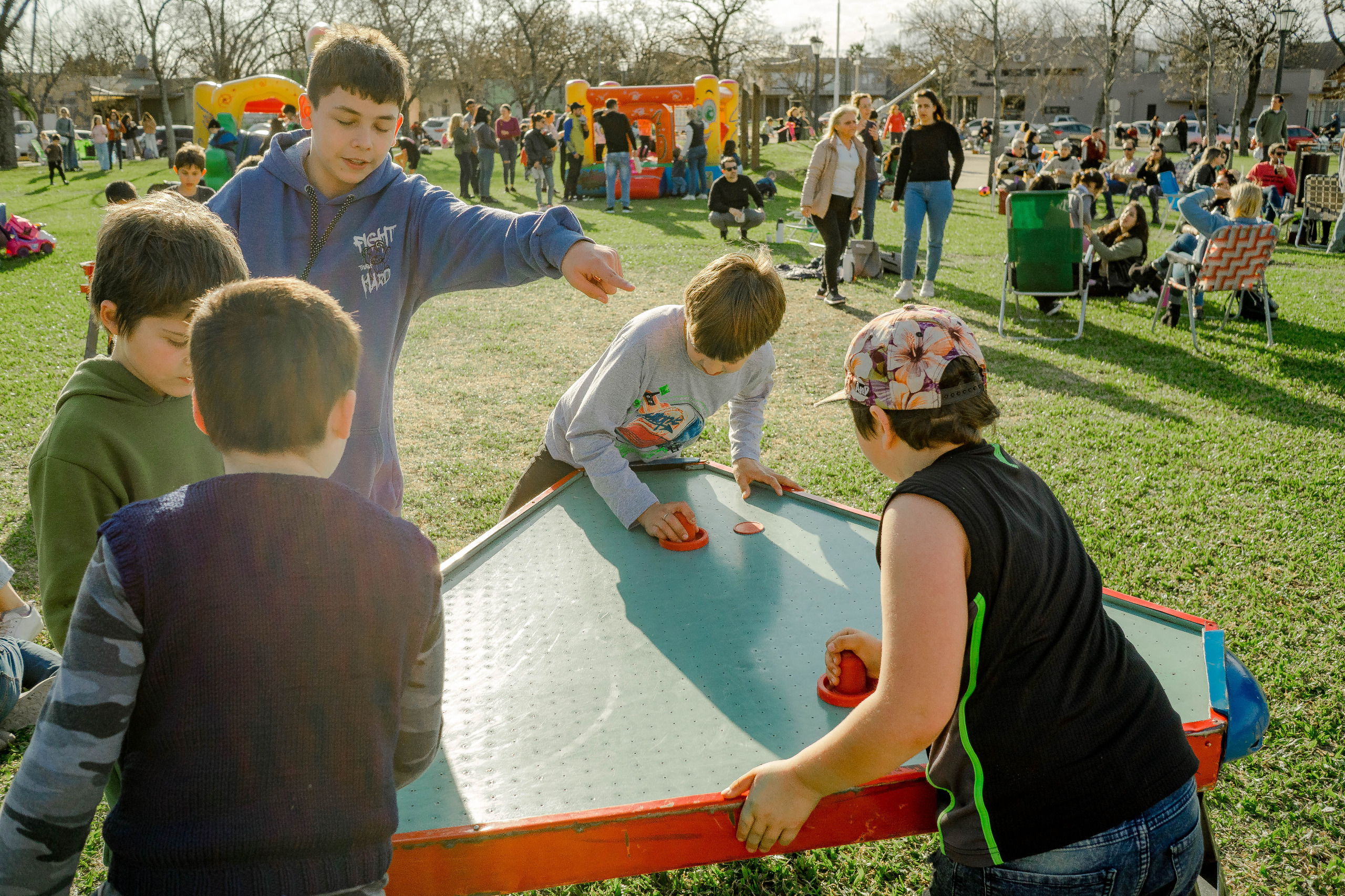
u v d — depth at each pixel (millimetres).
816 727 1623
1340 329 7723
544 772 1515
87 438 1406
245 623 1025
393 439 2348
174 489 1537
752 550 2285
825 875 2344
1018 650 1266
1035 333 7691
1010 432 5320
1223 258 7047
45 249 11055
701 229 13852
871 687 1711
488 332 7598
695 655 1839
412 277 2258
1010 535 1246
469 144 16844
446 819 1410
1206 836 1662
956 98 62719
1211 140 37625
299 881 1033
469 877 1402
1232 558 3818
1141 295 8953
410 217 2215
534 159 16234
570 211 2076
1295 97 58406
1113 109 44625
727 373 2443
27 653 2879
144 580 1019
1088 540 3977
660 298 9008
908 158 8500
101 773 1029
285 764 1037
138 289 1379
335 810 1061
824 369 6672
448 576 2156
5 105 29469
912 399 1330
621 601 2043
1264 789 2572
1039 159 21281
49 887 1056
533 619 1972
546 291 9250
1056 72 56188
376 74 1949
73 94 60062
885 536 1267
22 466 4656
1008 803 1289
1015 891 1309
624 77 52844
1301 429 5367
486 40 51219
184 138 45594
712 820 1416
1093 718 1290
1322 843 2408
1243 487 4539
